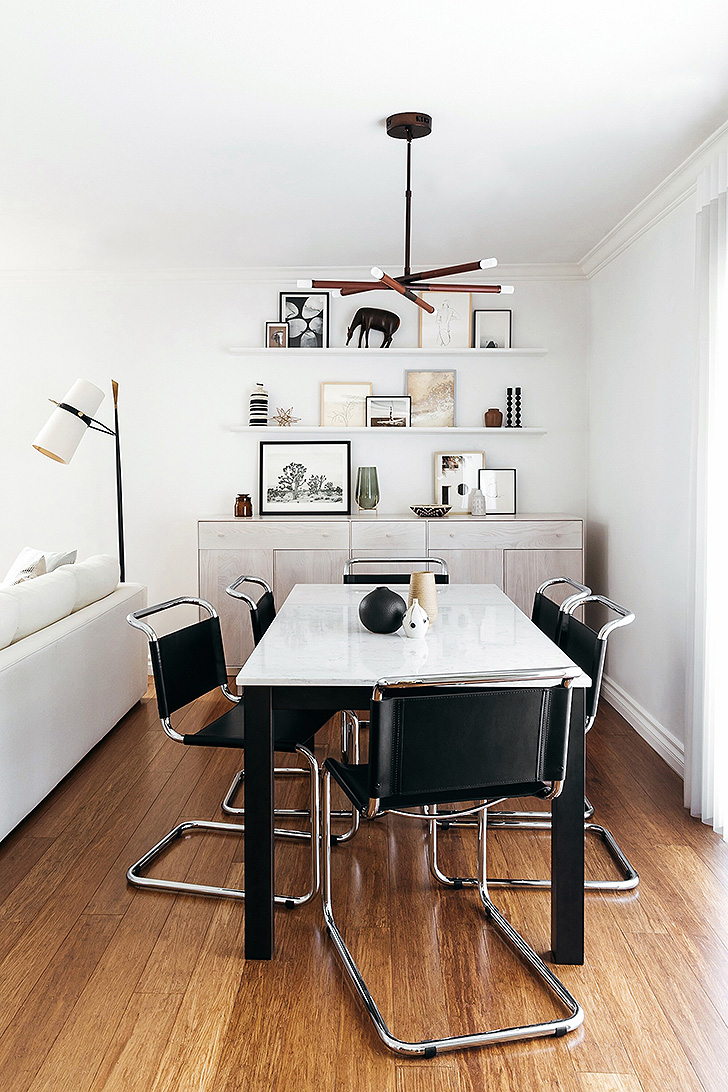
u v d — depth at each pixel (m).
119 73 2.63
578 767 2.21
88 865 2.81
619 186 3.74
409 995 2.10
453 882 2.67
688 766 3.28
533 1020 2.00
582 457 5.46
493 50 2.48
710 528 3.08
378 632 2.77
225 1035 1.96
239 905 2.56
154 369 5.49
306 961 2.26
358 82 2.69
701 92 2.78
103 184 3.70
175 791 3.44
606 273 4.92
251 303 5.44
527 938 2.36
